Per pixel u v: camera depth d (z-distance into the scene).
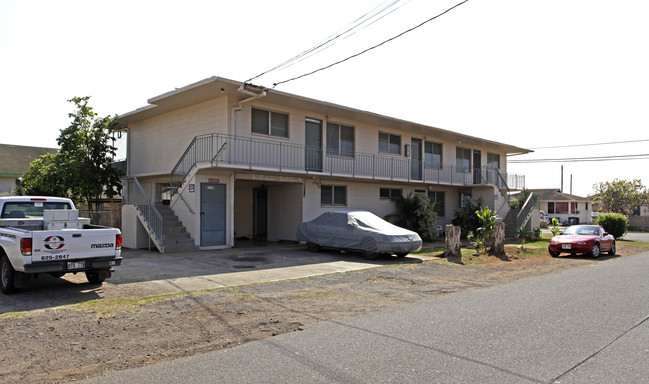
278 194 19.81
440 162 25.78
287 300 8.45
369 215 15.64
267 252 15.50
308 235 16.05
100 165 19.58
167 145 19.12
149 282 9.77
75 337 5.97
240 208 21.75
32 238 7.90
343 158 20.25
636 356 5.23
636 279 11.43
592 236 17.72
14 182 24.41
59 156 18.70
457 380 4.51
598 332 6.25
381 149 22.23
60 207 10.59
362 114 19.47
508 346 5.61
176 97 16.59
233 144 16.34
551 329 6.41
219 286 9.52
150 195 19.95
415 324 6.71
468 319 7.02
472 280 11.26
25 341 5.77
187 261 13.02
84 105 19.11
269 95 16.31
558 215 56.22
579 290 9.73
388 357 5.21
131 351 5.47
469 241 20.78
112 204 21.34
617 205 44.69
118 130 22.41
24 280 8.37
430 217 21.22
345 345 5.67
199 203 15.77
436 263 14.06
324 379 4.54
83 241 8.48
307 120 18.91
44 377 4.65
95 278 9.43
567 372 4.73
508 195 28.56
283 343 5.78
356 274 11.59
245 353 5.39
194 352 5.45
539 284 10.64
